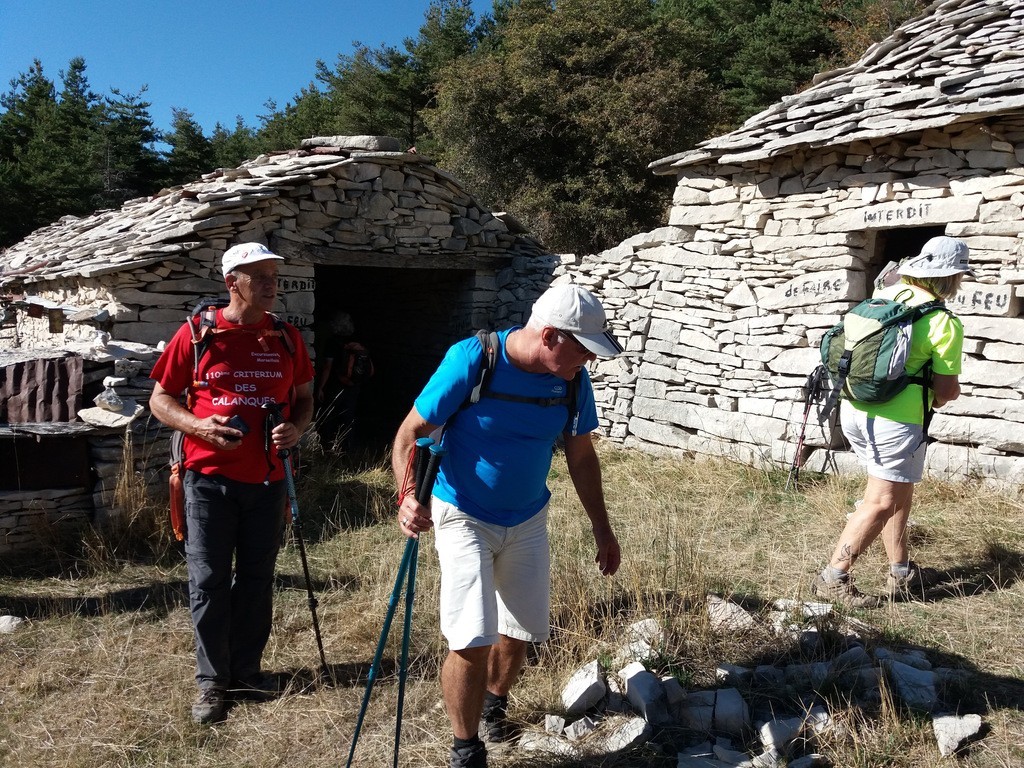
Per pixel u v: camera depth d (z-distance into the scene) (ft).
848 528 13.58
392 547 17.42
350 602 14.35
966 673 10.97
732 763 9.36
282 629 13.46
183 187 32.09
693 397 25.41
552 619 12.66
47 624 13.96
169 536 17.98
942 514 17.46
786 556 15.84
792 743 9.58
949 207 19.99
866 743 9.47
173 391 10.99
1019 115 18.84
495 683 10.00
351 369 30.12
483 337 8.81
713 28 86.94
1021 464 18.78
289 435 10.94
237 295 10.78
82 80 137.28
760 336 23.76
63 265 28.30
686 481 22.27
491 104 61.31
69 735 10.55
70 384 18.79
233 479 10.84
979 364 19.60
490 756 9.78
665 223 59.16
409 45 101.19
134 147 113.39
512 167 62.54
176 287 24.68
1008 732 9.61
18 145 115.03
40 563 17.06
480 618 8.37
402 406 37.37
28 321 34.45
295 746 10.25
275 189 26.07
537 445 8.92
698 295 25.58
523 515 9.14
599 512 9.90
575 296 8.34
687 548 15.52
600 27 61.26
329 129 104.01
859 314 13.29
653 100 58.70
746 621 12.19
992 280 19.54
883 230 22.12
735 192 24.58
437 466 8.21
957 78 19.63
